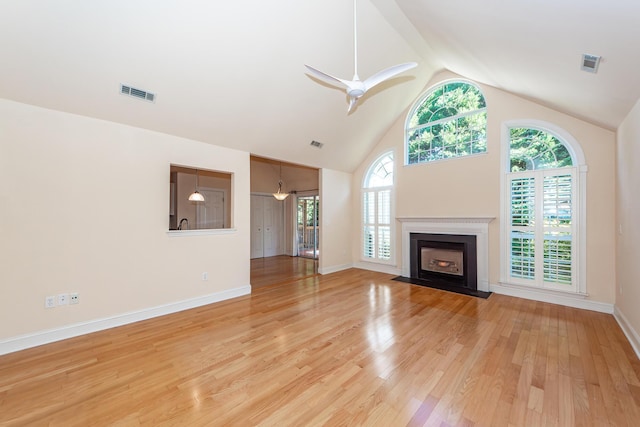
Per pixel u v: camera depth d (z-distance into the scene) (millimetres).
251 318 3316
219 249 4039
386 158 5938
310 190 8164
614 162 3385
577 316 3303
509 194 4223
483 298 4035
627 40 1585
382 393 1899
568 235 3713
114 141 3090
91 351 2502
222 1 2398
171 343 2658
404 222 5414
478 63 3398
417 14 2887
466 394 1881
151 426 1608
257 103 3605
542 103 3768
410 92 5062
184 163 3674
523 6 1706
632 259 2637
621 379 2027
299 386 1981
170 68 2779
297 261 7551
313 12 2805
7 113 2494
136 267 3256
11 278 2512
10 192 2512
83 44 2324
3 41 2129
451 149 4926
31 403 1803
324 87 3809
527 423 1612
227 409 1746
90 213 2941
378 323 3127
